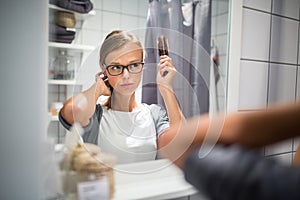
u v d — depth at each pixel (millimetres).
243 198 189
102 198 617
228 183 196
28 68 500
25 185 500
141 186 652
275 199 179
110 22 685
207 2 805
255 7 895
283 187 180
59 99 595
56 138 588
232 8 834
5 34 478
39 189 514
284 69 998
